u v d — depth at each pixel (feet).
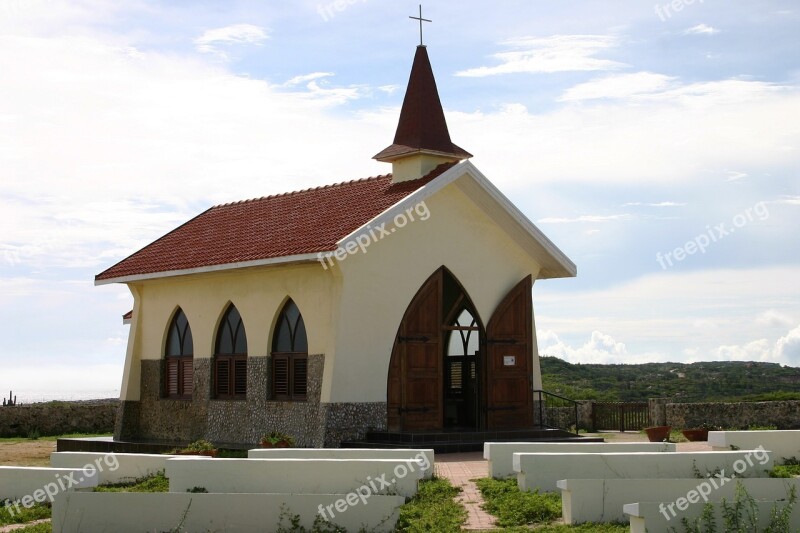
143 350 106.63
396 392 87.92
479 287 94.32
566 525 55.16
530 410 96.07
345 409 84.74
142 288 107.14
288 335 90.63
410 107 96.63
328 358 84.79
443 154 95.20
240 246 94.68
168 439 101.96
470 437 87.71
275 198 109.19
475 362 95.96
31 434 123.75
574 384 193.36
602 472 63.41
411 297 89.35
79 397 369.50
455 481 67.15
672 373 219.20
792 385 189.57
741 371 221.66
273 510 56.70
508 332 95.66
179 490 62.23
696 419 121.49
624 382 198.90
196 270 94.22
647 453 64.80
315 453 68.03
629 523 55.06
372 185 98.78
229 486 62.13
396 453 67.72
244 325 94.53
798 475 68.90
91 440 103.19
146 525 57.06
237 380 95.66
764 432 76.95
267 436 81.25
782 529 51.49
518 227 94.38
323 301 86.63
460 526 55.67
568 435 93.86
